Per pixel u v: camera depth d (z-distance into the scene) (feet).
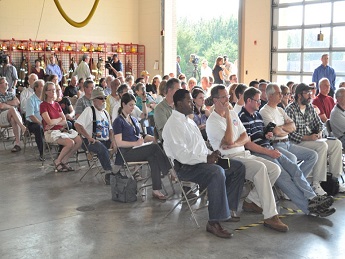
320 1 34.50
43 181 20.26
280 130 16.84
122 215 15.61
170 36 48.47
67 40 45.14
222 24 70.54
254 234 13.80
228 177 14.82
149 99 25.68
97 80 46.19
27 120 25.21
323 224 14.69
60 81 43.78
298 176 15.46
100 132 20.18
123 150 17.43
